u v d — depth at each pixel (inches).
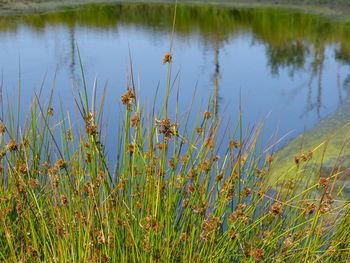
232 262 121.6
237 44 552.1
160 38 584.7
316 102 346.6
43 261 113.1
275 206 114.4
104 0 866.8
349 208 124.7
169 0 857.5
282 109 330.6
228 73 426.3
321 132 284.0
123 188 112.7
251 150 137.7
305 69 444.1
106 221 107.4
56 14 730.2
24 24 645.3
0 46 515.2
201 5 805.2
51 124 211.5
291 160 242.7
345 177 219.5
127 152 118.8
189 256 111.0
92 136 110.7
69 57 474.0
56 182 111.3
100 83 379.9
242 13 732.7
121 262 107.2
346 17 660.1
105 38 580.1
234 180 127.0
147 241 107.8
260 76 418.6
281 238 127.6
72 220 110.9
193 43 555.5
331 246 121.3
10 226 118.3
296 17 677.9
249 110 322.3
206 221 112.1
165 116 115.0
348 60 474.3
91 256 104.9
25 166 111.8
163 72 420.5
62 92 349.7
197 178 119.9
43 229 111.0
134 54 494.0
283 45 543.8
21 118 271.3
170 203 112.0
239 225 116.2
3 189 126.0
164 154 113.0
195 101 332.5
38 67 432.5
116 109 303.3
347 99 347.3
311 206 115.4
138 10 786.2
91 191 109.0
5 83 378.6
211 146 123.2
